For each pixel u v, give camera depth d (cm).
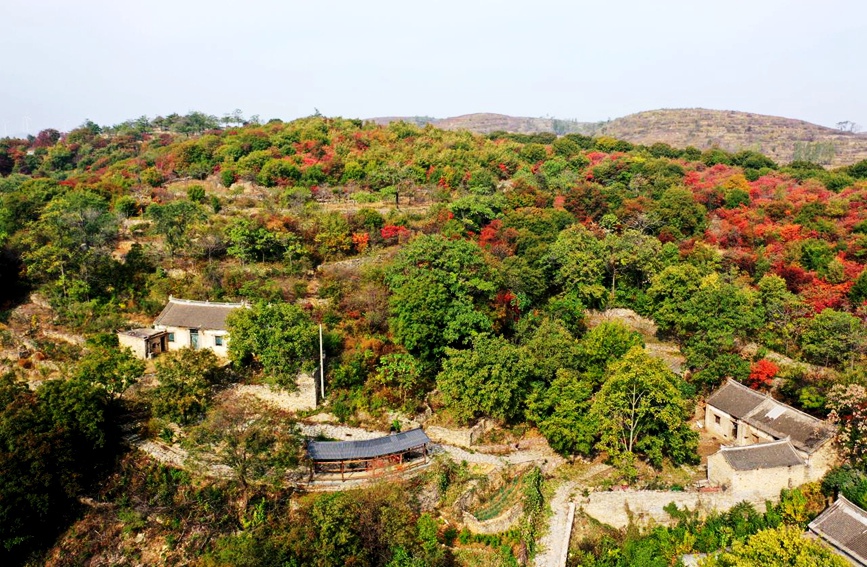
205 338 5022
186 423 4112
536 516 3950
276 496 3672
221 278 5819
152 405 4159
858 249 6475
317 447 3822
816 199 7794
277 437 3756
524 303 5822
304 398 4516
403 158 9700
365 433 4303
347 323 5238
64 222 6053
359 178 9062
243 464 3559
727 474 4094
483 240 6825
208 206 7838
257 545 3131
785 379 5144
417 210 8081
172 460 3891
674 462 4512
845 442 4169
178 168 9550
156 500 3656
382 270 5775
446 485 3959
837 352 5169
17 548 3406
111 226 6462
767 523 3941
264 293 5512
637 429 4391
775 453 4153
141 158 10212
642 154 11181
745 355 5622
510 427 4738
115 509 3641
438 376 4575
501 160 10075
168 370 4150
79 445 3706
